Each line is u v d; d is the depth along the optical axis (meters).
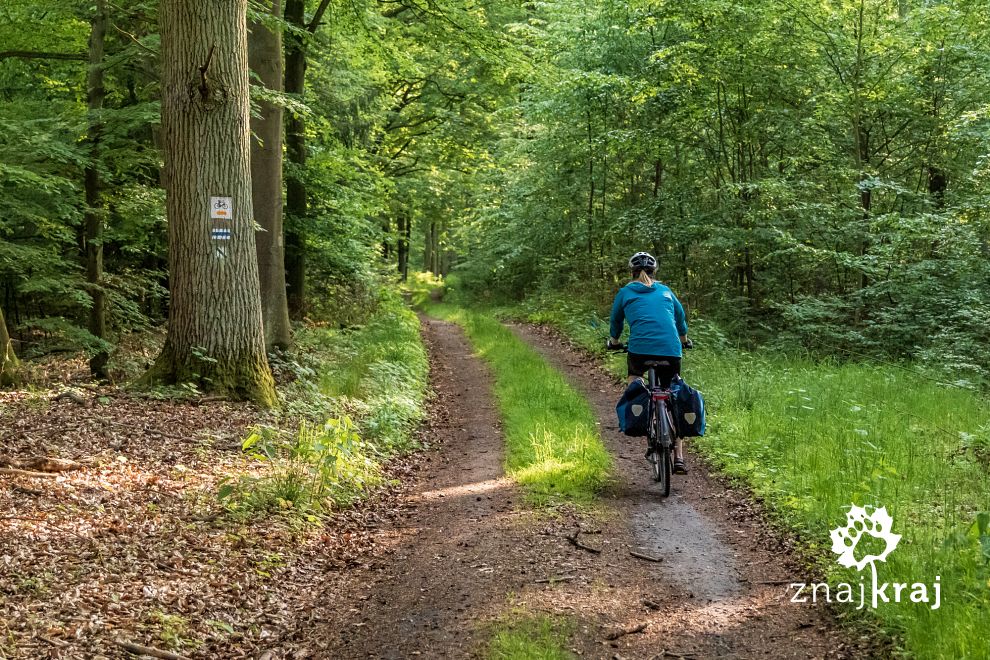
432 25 15.27
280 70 13.15
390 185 21.08
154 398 8.80
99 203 12.23
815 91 17.33
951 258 14.64
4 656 3.69
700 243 18.23
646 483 7.29
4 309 16.34
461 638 4.26
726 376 11.90
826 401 9.55
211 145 9.07
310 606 4.85
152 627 4.21
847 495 5.89
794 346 15.27
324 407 9.41
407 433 9.56
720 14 16.30
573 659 3.95
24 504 5.55
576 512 6.30
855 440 7.52
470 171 29.72
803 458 7.10
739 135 17.92
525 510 6.41
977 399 10.20
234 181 9.21
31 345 14.52
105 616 4.23
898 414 8.80
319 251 19.59
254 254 9.55
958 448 7.23
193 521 5.72
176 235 9.20
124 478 6.39
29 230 13.57
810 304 15.62
